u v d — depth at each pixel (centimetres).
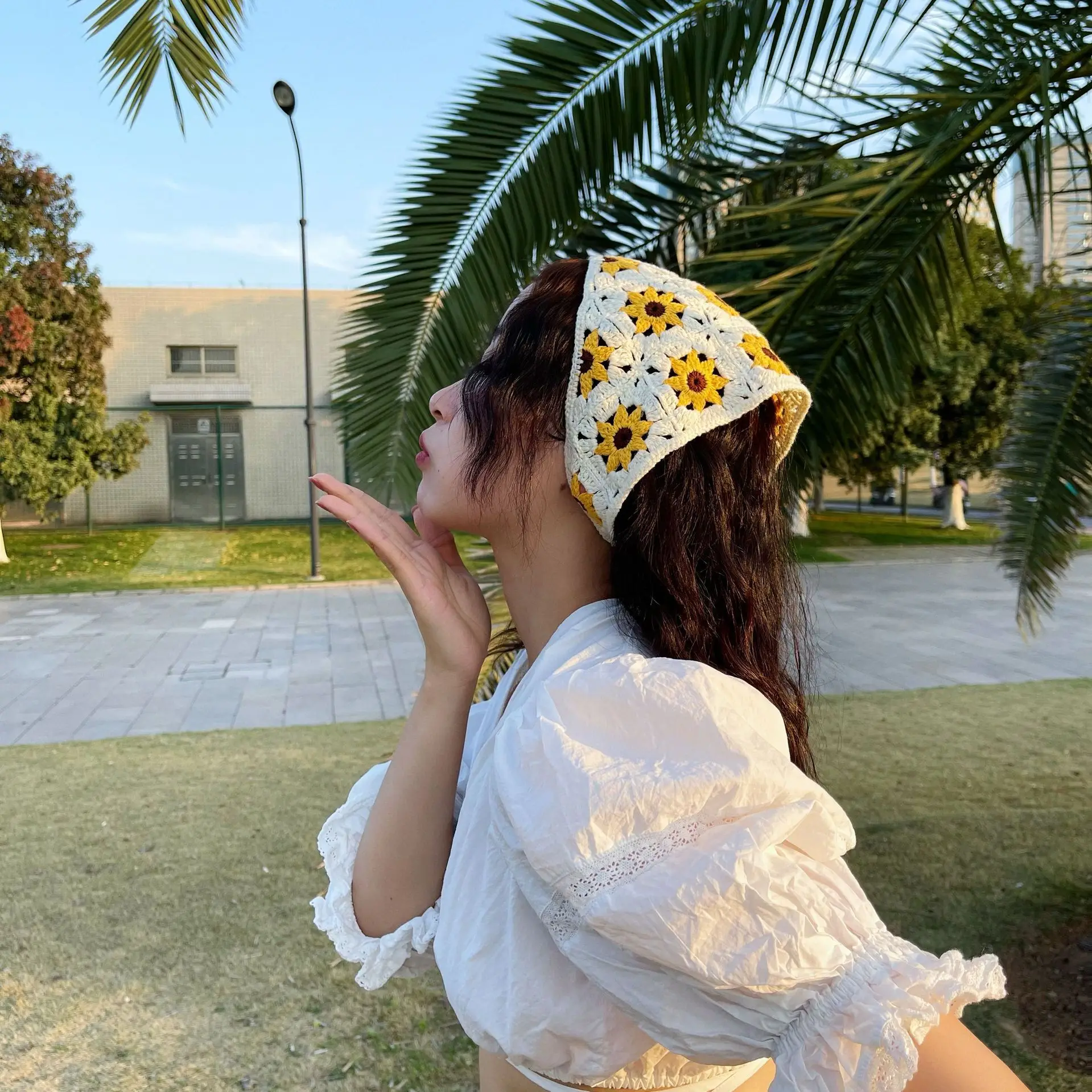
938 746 510
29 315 1357
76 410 1448
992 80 179
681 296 68
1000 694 633
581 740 58
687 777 54
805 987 53
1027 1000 255
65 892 340
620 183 209
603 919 53
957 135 184
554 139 205
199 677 727
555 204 211
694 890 52
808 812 57
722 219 207
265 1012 263
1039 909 307
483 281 219
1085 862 347
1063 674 702
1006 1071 51
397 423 234
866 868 346
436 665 82
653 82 195
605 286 69
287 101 955
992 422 1443
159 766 495
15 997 272
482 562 209
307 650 827
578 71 198
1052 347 312
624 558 67
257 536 1836
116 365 2058
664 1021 56
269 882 348
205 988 276
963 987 52
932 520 2077
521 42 196
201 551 1603
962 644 814
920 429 1395
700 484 66
